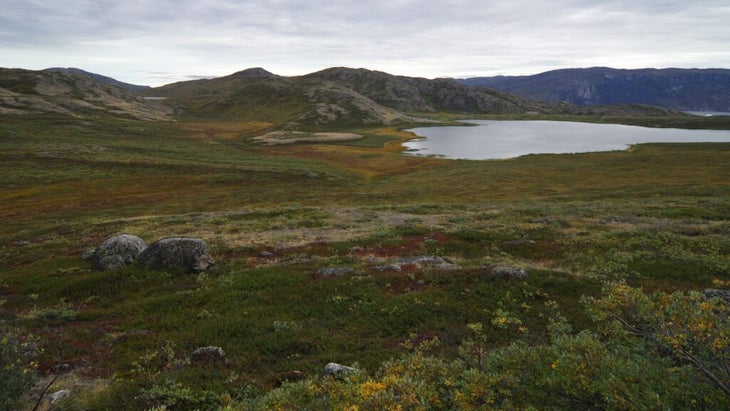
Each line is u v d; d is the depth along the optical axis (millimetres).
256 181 78000
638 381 5637
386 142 153250
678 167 87625
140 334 14203
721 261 20719
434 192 68000
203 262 22875
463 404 6109
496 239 28875
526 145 142500
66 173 74938
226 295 18031
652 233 27844
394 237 30391
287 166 94000
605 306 7250
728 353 5516
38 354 12289
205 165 89062
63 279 21500
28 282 21609
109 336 13898
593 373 5953
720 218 34188
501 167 96688
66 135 117750
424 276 19406
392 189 71875
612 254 23109
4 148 91188
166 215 47062
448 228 33406
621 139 155875
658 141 146625
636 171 84625
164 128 159625
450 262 22656
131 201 59562
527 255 25234
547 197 58156
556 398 6098
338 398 6543
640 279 18969
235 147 130375
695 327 5793
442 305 16188
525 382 6480
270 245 28719
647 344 6824
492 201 56969
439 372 7816
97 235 35969
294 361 12039
